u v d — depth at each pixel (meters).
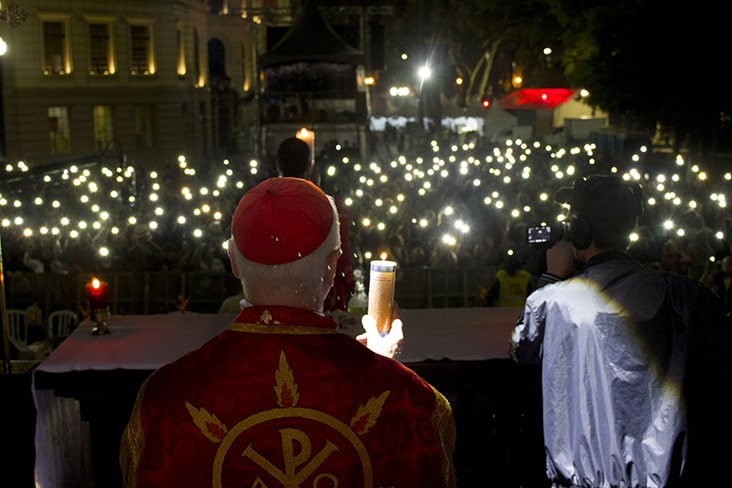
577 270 4.02
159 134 48.53
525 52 51.28
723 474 3.68
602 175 3.84
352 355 2.45
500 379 4.25
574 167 22.78
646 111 28.92
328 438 2.35
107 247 14.45
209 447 2.34
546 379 3.70
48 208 20.42
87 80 45.47
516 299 11.66
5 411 5.35
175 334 4.57
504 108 42.34
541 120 48.44
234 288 12.91
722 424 3.65
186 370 2.41
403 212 16.72
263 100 39.34
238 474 2.33
